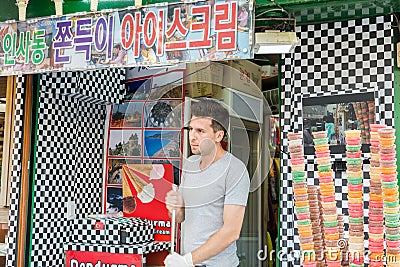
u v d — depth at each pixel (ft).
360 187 8.44
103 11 10.66
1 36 11.59
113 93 17.13
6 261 14.85
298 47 12.50
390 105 11.39
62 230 16.01
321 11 11.25
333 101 12.02
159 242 16.34
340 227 9.03
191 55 9.85
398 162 11.19
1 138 17.57
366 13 11.45
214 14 9.70
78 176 16.70
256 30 11.40
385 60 11.51
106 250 15.64
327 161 8.59
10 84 15.69
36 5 11.68
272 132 10.00
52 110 15.67
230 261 11.21
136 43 10.34
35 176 15.12
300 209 8.64
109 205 17.52
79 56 10.84
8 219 15.51
